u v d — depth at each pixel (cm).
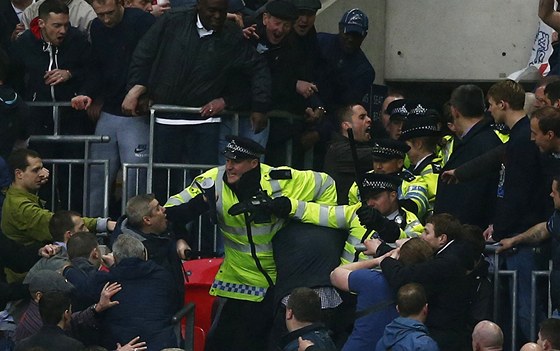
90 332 3691
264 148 4238
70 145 4447
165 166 4309
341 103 4791
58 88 4488
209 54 4319
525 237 3834
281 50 4488
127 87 4353
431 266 3600
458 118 4028
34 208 4103
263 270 3959
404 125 4153
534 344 3491
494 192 4003
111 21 4409
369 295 3650
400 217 3869
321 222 3912
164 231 3834
